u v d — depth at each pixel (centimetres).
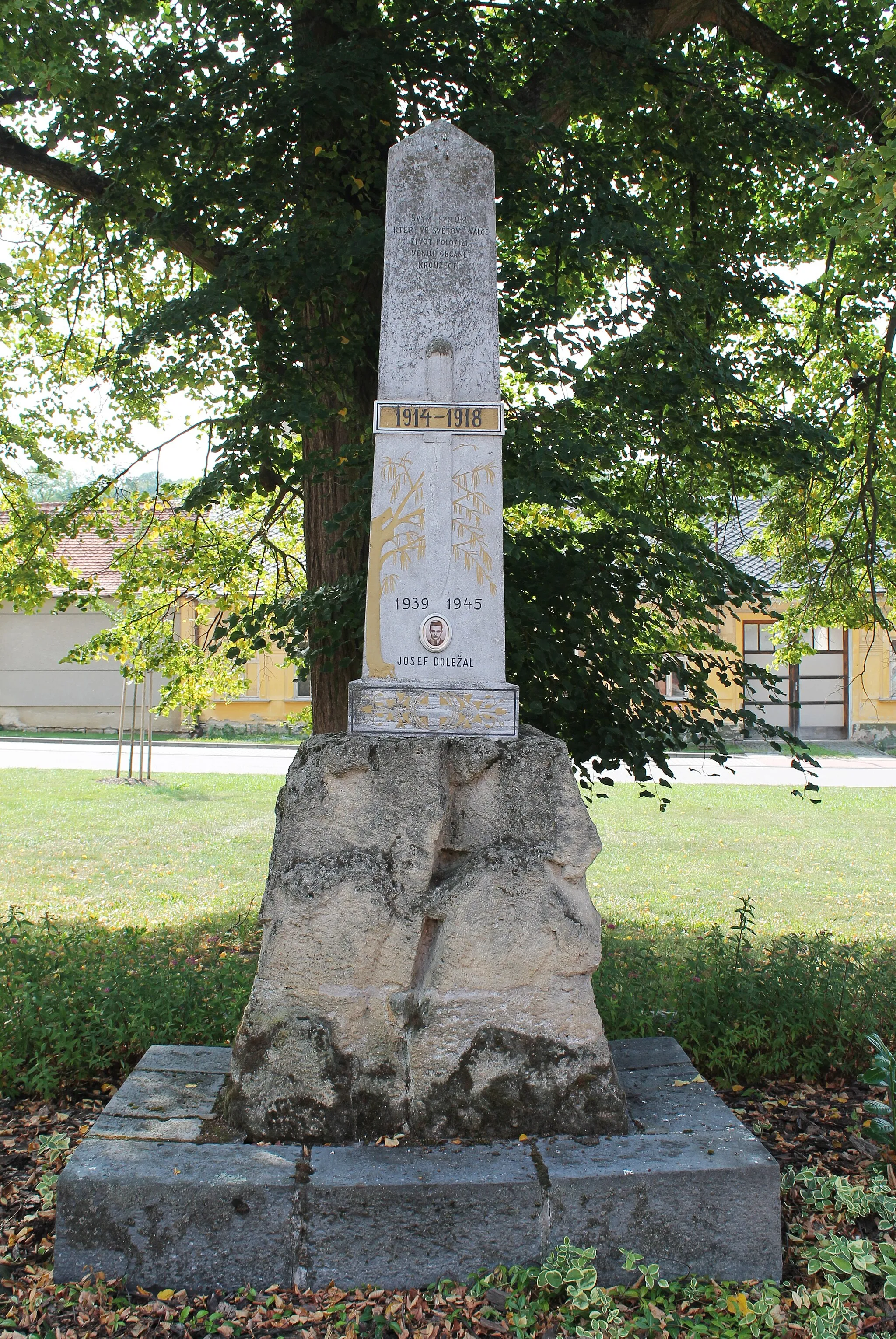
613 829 1377
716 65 765
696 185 849
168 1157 354
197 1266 337
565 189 662
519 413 618
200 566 917
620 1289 338
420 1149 364
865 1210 375
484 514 425
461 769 396
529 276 654
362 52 626
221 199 656
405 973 381
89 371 967
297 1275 338
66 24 620
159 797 1559
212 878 998
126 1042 512
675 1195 346
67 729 2767
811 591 999
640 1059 461
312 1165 351
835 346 903
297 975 379
